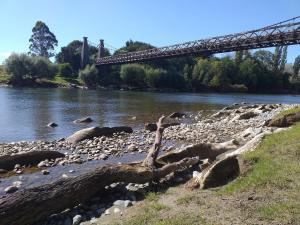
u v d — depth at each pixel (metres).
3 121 27.02
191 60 130.88
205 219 6.71
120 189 9.27
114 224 6.94
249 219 6.61
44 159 13.20
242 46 57.56
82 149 15.54
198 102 55.81
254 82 112.31
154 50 86.12
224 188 8.34
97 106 42.97
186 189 8.86
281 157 9.71
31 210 7.30
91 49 146.88
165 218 6.91
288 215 6.62
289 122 17.98
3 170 11.77
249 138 16.42
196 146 12.38
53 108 38.81
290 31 48.94
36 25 146.12
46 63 107.19
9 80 100.81
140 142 17.09
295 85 120.56
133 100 56.47
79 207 8.30
